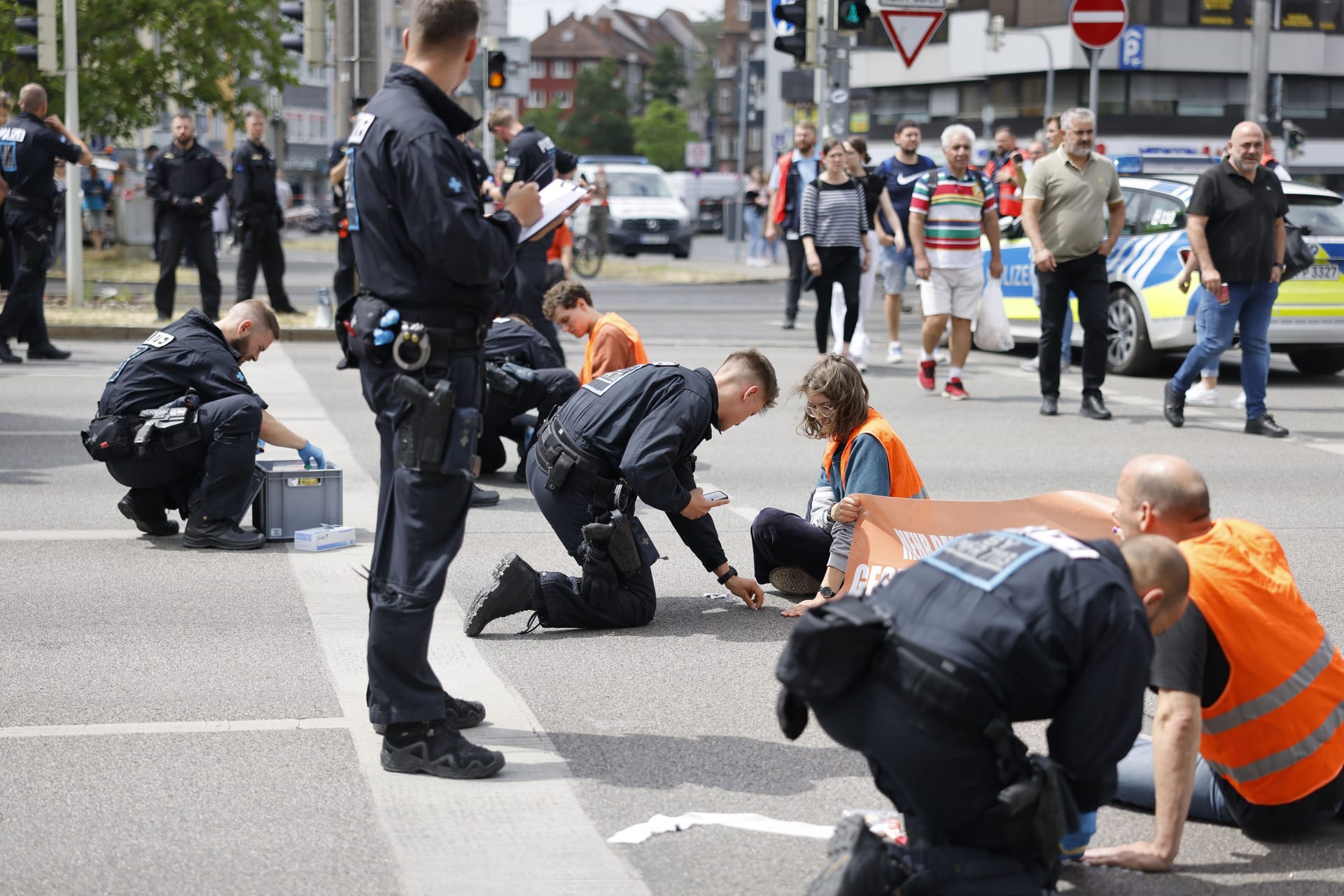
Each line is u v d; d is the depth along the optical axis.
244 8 27.22
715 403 5.64
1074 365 14.80
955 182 12.16
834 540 5.84
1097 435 10.52
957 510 5.54
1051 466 9.33
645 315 19.83
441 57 4.16
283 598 6.20
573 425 5.76
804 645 3.15
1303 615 3.88
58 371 12.97
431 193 3.97
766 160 69.19
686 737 4.66
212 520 7.03
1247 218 10.30
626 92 135.38
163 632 5.69
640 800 4.16
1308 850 3.92
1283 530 7.66
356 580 6.50
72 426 10.28
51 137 13.13
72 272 17.47
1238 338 11.91
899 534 5.63
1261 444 10.19
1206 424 11.05
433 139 4.00
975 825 3.19
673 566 6.93
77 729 4.64
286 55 28.06
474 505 8.15
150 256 28.31
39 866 3.68
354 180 4.15
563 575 5.83
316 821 3.97
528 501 8.30
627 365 8.33
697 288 25.78
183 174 16.00
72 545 7.07
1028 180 11.15
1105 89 51.25
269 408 11.20
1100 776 3.21
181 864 3.70
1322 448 10.06
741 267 32.00
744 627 5.89
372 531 7.50
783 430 10.77
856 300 13.65
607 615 5.80
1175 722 3.68
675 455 5.50
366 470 9.03
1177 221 13.45
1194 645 3.68
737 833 3.95
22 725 4.67
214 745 4.52
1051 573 3.16
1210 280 10.33
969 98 55.28
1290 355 14.38
